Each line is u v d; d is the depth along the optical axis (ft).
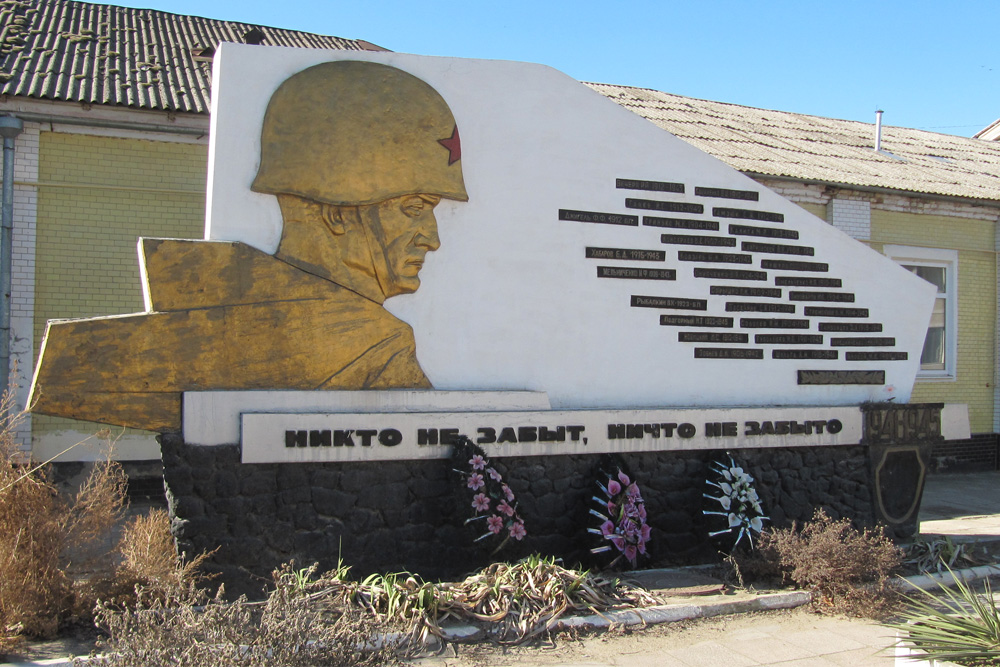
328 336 20.27
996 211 45.96
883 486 25.81
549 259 22.70
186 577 18.12
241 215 19.92
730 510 22.95
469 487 20.38
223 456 19.17
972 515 33.55
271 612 14.26
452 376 21.52
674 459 23.71
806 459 25.05
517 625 17.53
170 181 34.24
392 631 16.53
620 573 21.80
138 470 32.83
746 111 55.11
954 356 45.37
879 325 26.55
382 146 20.88
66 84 33.60
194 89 36.22
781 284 25.39
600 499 21.98
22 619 16.15
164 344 18.93
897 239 43.93
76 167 33.12
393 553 20.47
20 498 17.06
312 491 19.85
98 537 19.29
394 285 21.01
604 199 23.48
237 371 19.45
